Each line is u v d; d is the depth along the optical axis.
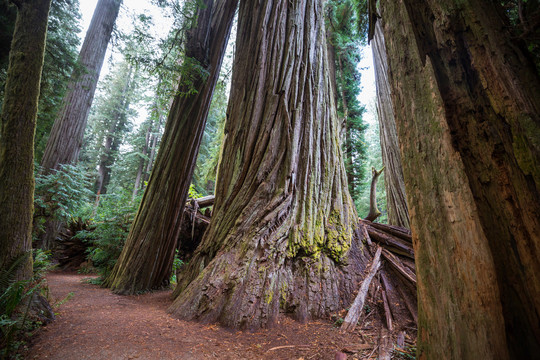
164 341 3.28
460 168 1.76
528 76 1.72
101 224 7.93
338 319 4.32
